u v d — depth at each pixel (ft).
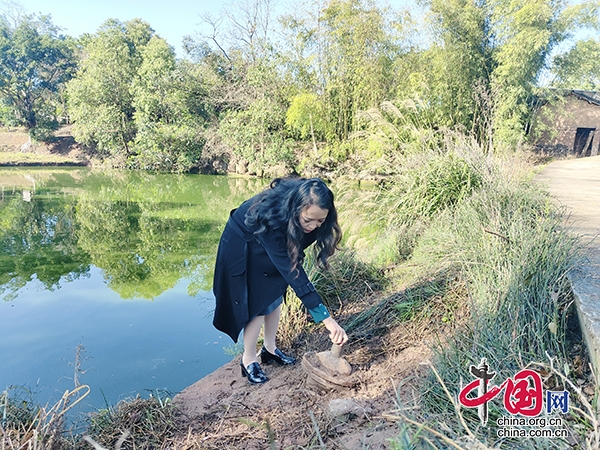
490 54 51.78
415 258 12.75
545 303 7.52
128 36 95.35
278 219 7.03
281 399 7.82
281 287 8.13
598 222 12.64
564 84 60.18
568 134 66.08
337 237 7.83
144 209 38.86
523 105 50.85
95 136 82.33
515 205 12.29
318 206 6.68
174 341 12.50
